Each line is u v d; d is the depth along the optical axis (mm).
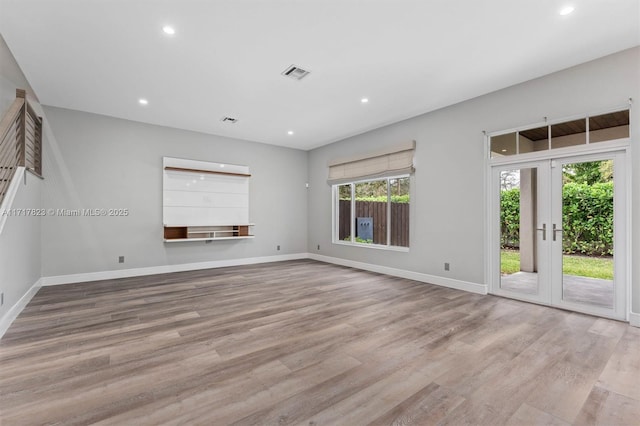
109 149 4969
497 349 2428
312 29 2680
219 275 5281
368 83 3744
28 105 3602
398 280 4910
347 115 4891
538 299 3635
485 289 4062
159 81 3680
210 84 3766
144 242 5285
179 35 2744
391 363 2201
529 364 2188
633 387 1903
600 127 3170
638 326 2900
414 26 2639
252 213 6551
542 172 3611
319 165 7059
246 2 2324
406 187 5223
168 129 5523
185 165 5695
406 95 4113
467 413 1654
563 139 3424
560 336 2682
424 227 4801
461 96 4141
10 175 3232
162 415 1618
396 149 5145
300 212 7305
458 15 2486
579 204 3350
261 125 5434
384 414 1641
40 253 4363
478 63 3266
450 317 3172
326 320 3078
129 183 5148
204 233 5887
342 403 1736
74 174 4680
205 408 1683
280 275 5301
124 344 2500
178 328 2850
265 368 2123
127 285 4520
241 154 6406
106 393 1815
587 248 3295
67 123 4621
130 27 2621
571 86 3334
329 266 6238
